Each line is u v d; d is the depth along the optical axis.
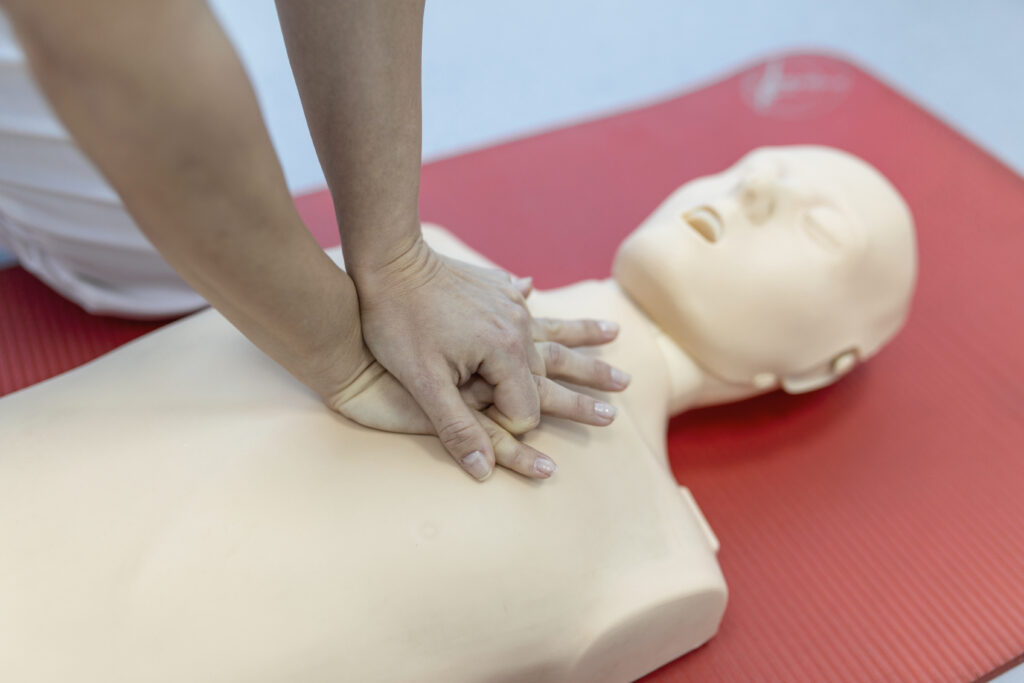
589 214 1.58
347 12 0.62
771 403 1.29
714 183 1.15
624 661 0.89
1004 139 1.98
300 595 0.71
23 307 1.36
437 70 2.20
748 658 1.01
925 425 1.26
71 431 0.78
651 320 1.12
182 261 0.55
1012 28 2.31
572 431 0.88
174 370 0.86
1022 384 1.31
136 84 0.43
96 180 1.08
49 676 0.65
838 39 2.29
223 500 0.74
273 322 0.63
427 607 0.74
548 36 2.31
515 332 0.78
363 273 0.75
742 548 1.12
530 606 0.78
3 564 0.68
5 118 1.00
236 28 2.17
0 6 0.41
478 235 1.53
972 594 1.07
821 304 1.05
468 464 0.77
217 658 0.68
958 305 1.42
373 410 0.80
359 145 0.68
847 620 1.04
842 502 1.17
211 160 0.48
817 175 1.08
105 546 0.70
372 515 0.76
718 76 1.90
